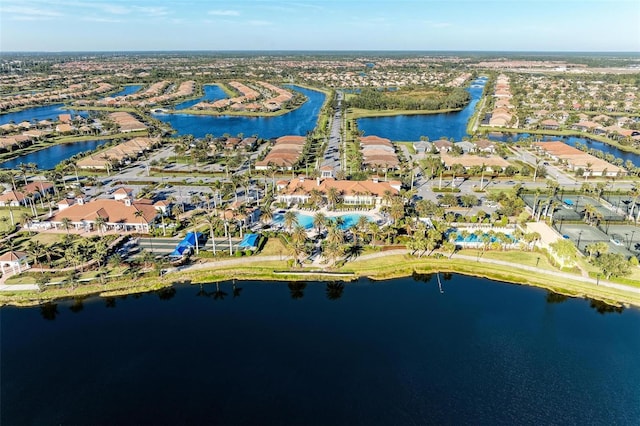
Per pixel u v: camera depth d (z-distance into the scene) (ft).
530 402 268.41
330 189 541.34
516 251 444.96
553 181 622.95
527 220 508.12
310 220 515.09
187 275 405.18
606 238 469.57
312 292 387.75
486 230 485.97
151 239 470.39
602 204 569.23
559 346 318.45
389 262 426.10
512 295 381.19
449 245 436.76
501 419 256.11
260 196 602.03
